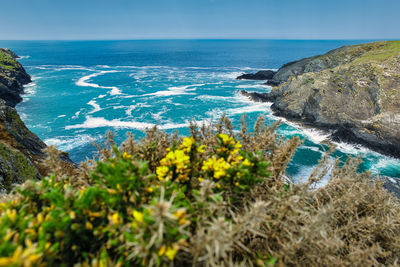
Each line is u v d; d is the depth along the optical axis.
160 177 2.38
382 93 28.28
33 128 30.06
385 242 2.68
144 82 64.81
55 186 2.38
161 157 3.24
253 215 1.79
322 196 3.11
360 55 54.31
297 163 20.31
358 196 2.72
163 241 1.65
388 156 22.80
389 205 3.03
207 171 2.48
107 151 3.38
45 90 53.69
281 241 2.18
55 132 28.80
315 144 25.06
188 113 36.16
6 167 5.76
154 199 1.71
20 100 43.44
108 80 68.12
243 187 2.29
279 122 3.79
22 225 1.84
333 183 3.02
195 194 2.05
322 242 2.01
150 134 3.57
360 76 32.16
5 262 1.38
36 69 94.56
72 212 1.83
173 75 80.25
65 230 1.85
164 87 57.69
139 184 2.03
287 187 3.19
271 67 108.44
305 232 2.04
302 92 34.00
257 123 3.77
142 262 1.71
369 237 2.60
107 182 2.16
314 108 31.53
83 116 34.72
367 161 21.92
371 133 24.81
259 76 70.88
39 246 1.65
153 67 106.69
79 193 2.21
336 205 2.82
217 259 1.72
